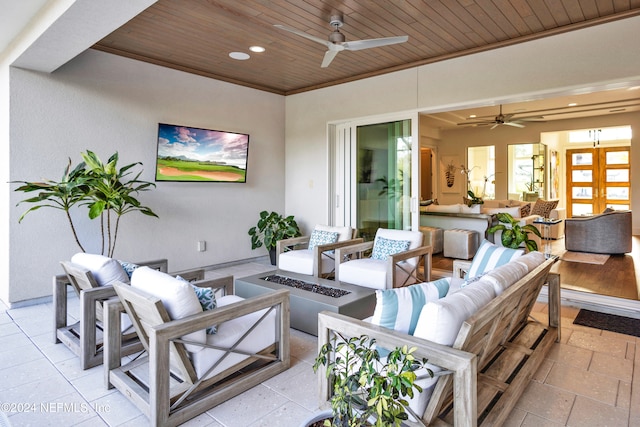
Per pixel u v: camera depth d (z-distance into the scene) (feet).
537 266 8.42
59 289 9.77
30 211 12.32
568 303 12.72
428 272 13.30
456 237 20.07
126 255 14.92
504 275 7.13
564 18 11.31
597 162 35.09
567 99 21.86
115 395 7.37
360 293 11.12
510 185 31.60
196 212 17.07
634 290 13.15
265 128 19.72
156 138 15.53
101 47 13.73
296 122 20.17
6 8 9.66
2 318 11.43
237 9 10.77
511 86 13.01
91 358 8.43
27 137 12.32
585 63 11.62
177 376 7.30
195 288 7.43
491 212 22.36
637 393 7.41
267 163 19.95
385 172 16.87
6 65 12.19
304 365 8.68
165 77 15.71
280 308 8.30
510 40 12.84
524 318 9.82
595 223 20.07
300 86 19.35
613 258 18.78
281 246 15.43
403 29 12.07
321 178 19.13
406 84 15.66
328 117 18.63
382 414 4.27
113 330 7.63
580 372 8.24
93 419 6.61
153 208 15.61
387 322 6.07
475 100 13.84
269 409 6.92
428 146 33.32
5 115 12.35
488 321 5.81
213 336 7.22
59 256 13.20
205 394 6.95
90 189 12.11
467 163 33.42
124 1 8.14
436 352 5.16
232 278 10.44
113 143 14.30
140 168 15.14
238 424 6.47
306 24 11.76
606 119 26.71
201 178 16.76
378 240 14.06
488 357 7.59
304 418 6.65
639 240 24.12
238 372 8.07
